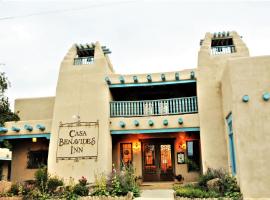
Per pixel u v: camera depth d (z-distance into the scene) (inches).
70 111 658.2
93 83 666.8
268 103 455.2
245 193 431.8
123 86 667.4
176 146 692.1
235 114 463.2
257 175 434.6
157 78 661.9
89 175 613.6
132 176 545.6
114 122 657.0
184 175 673.6
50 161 639.8
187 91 721.0
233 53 620.1
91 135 636.7
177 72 658.2
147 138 703.7
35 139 688.4
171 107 648.4
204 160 578.2
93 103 654.5
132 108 660.7
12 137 697.6
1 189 538.6
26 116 807.1
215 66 617.9
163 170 689.0
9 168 1019.3
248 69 472.4
